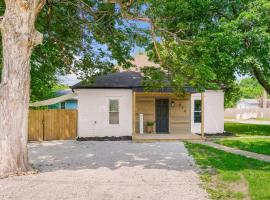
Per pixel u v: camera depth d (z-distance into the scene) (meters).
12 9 9.95
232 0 20.67
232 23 17.92
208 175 10.12
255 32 17.50
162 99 24.23
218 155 14.12
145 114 24.09
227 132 23.97
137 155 14.30
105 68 18.91
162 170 10.85
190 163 12.22
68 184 8.83
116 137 21.83
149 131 23.94
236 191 8.34
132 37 15.40
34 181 9.17
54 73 26.25
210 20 21.50
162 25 14.12
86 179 9.45
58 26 15.72
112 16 15.03
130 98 22.61
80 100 22.23
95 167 11.43
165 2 14.86
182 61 13.15
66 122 22.20
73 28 15.75
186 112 24.25
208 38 18.00
